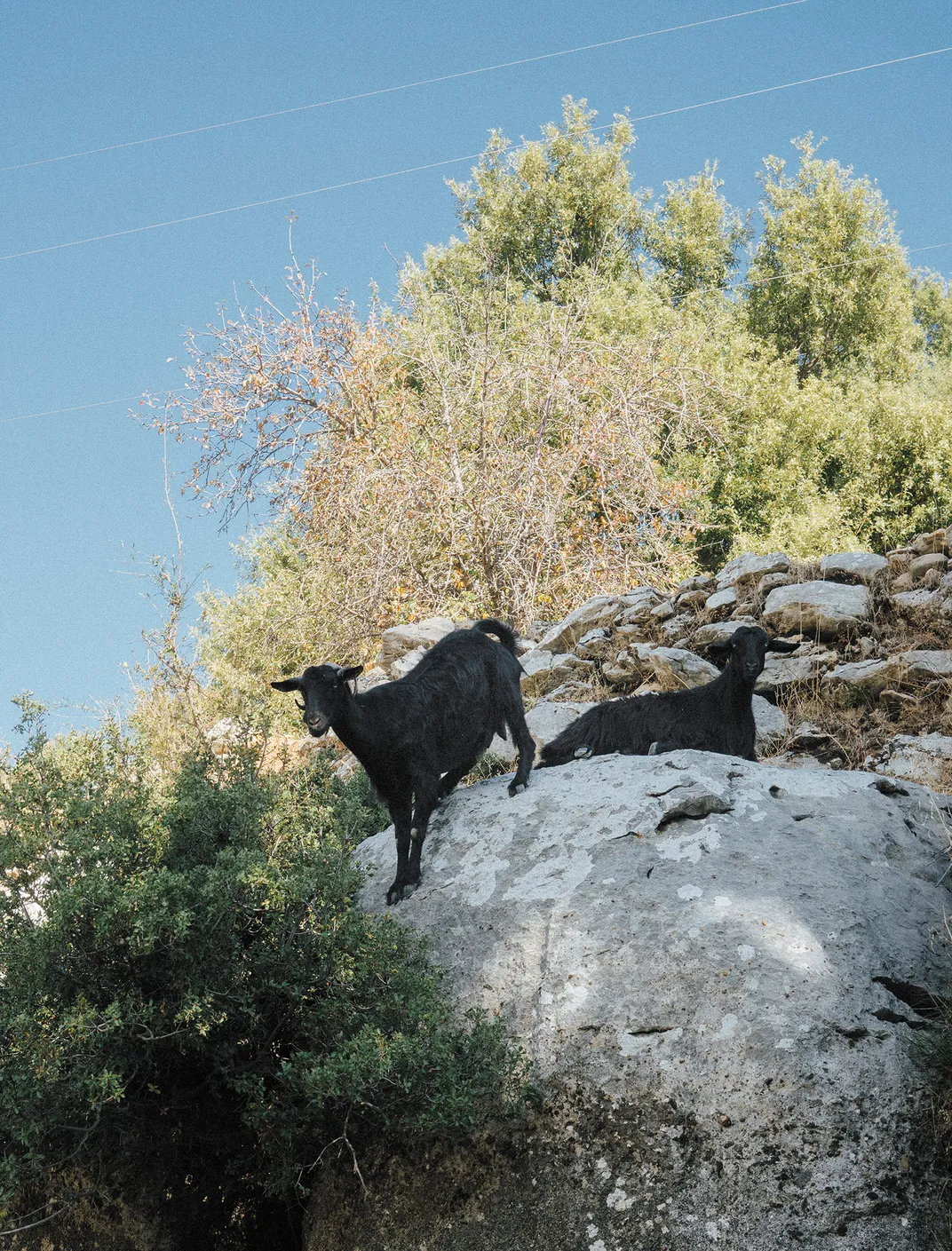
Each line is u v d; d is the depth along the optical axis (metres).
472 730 5.73
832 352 29.00
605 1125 4.13
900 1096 3.95
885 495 23.52
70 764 5.33
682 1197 3.89
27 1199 4.78
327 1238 4.40
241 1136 4.81
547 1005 4.52
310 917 4.61
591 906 4.81
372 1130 4.54
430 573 15.42
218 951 4.43
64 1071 4.11
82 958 4.27
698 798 5.19
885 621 8.95
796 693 8.66
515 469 15.59
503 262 28.06
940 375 29.88
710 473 22.41
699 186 30.64
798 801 5.34
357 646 15.27
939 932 4.77
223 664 14.61
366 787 6.86
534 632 12.34
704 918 4.59
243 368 16.97
